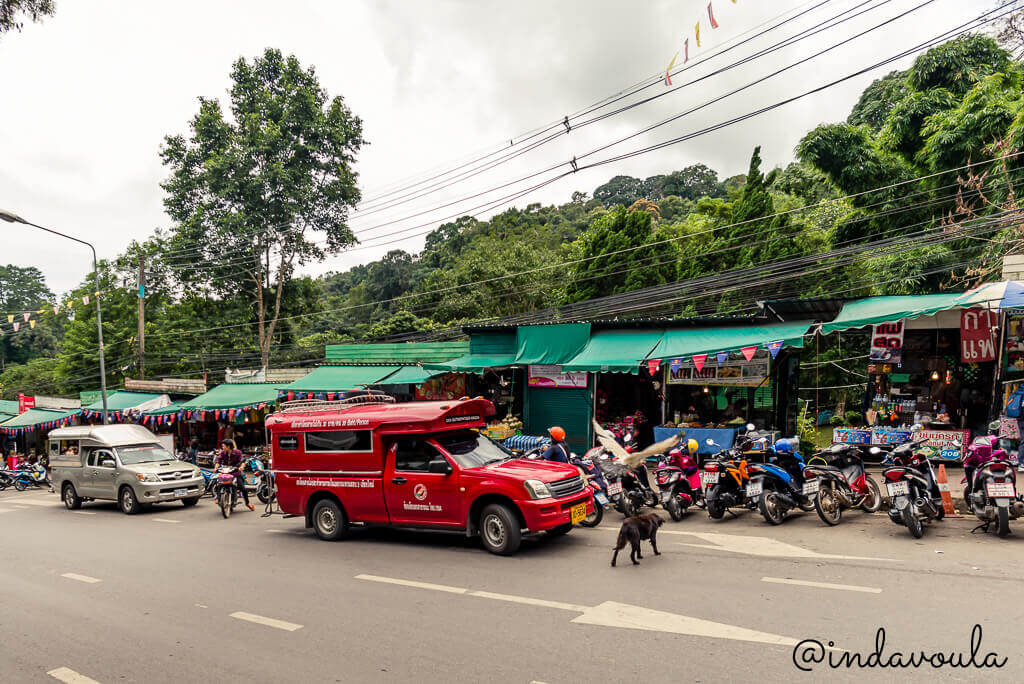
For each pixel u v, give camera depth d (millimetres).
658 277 26469
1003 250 18531
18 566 10031
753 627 5527
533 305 34656
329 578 8141
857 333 18656
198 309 36938
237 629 6316
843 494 9461
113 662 5633
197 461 20562
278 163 32281
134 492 15773
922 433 13148
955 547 7781
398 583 7695
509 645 5461
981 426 14750
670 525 10109
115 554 10547
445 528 9461
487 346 18250
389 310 45125
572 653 5195
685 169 71062
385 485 9945
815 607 5949
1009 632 5125
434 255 54938
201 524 13570
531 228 53500
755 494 9656
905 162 24047
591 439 16156
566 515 8883
